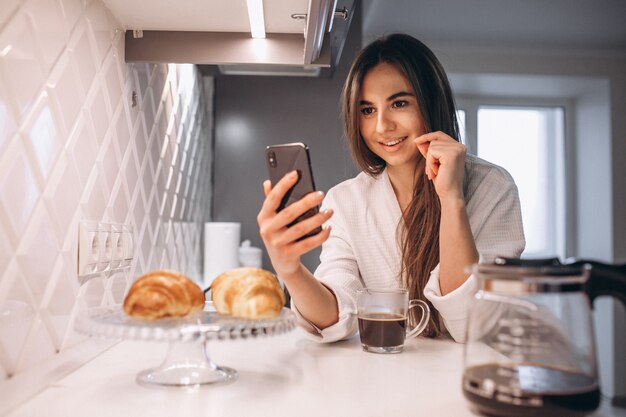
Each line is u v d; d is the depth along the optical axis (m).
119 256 1.00
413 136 1.15
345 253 1.21
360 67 1.16
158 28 1.09
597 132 3.31
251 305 0.66
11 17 0.62
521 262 0.54
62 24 0.77
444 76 1.20
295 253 0.76
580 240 3.37
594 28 2.97
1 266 0.60
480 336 0.53
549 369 0.51
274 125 2.48
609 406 2.85
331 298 0.95
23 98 0.65
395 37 1.18
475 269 0.53
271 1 0.97
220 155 2.49
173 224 1.56
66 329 0.77
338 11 1.09
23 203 0.65
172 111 1.52
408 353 0.88
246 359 0.81
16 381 0.61
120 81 1.04
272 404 0.59
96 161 0.90
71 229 0.79
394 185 1.26
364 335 0.88
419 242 1.13
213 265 2.06
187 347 0.73
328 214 0.72
